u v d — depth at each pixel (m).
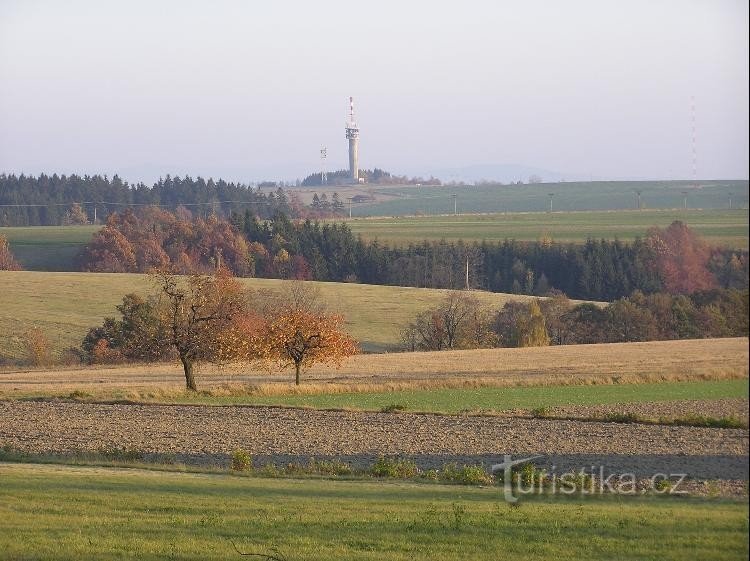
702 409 141.12
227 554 61.38
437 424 154.38
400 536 64.94
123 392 196.00
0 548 62.81
